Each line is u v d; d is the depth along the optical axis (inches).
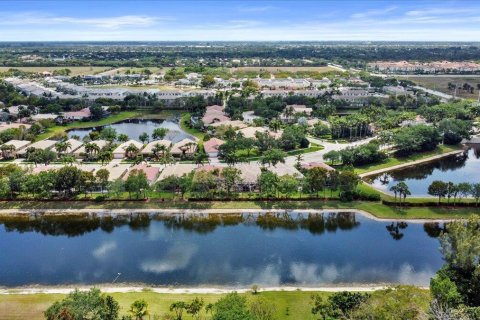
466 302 3203.7
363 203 5605.3
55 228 5093.5
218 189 5846.5
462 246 3521.2
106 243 4707.2
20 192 5876.0
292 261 4291.3
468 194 5511.8
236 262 4261.8
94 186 5900.6
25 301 3548.2
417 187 6299.2
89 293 3048.7
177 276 3998.5
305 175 5994.1
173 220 5285.4
